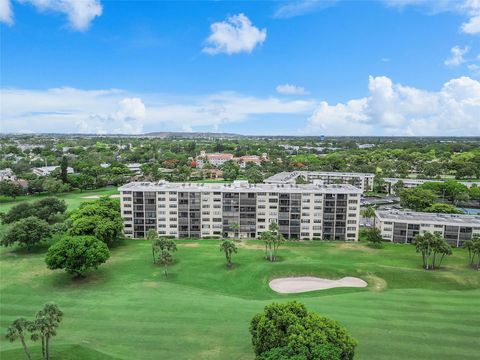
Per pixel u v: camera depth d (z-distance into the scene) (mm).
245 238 151375
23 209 162250
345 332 56438
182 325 76562
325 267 113438
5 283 101312
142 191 149750
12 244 136375
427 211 171125
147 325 76688
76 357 63750
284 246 139750
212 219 151375
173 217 151250
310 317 59469
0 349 67125
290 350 50500
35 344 69125
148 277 106938
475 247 112750
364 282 105625
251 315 81375
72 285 100375
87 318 80188
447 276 107188
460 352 65750
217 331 73875
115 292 95562
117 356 64688
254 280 105188
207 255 126938
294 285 104812
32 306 87125
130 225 151625
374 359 63156
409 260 123062
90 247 104688
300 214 149500
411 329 74062
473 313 82062
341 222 149000
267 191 149250
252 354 65250
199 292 96375
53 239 144625
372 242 145250
